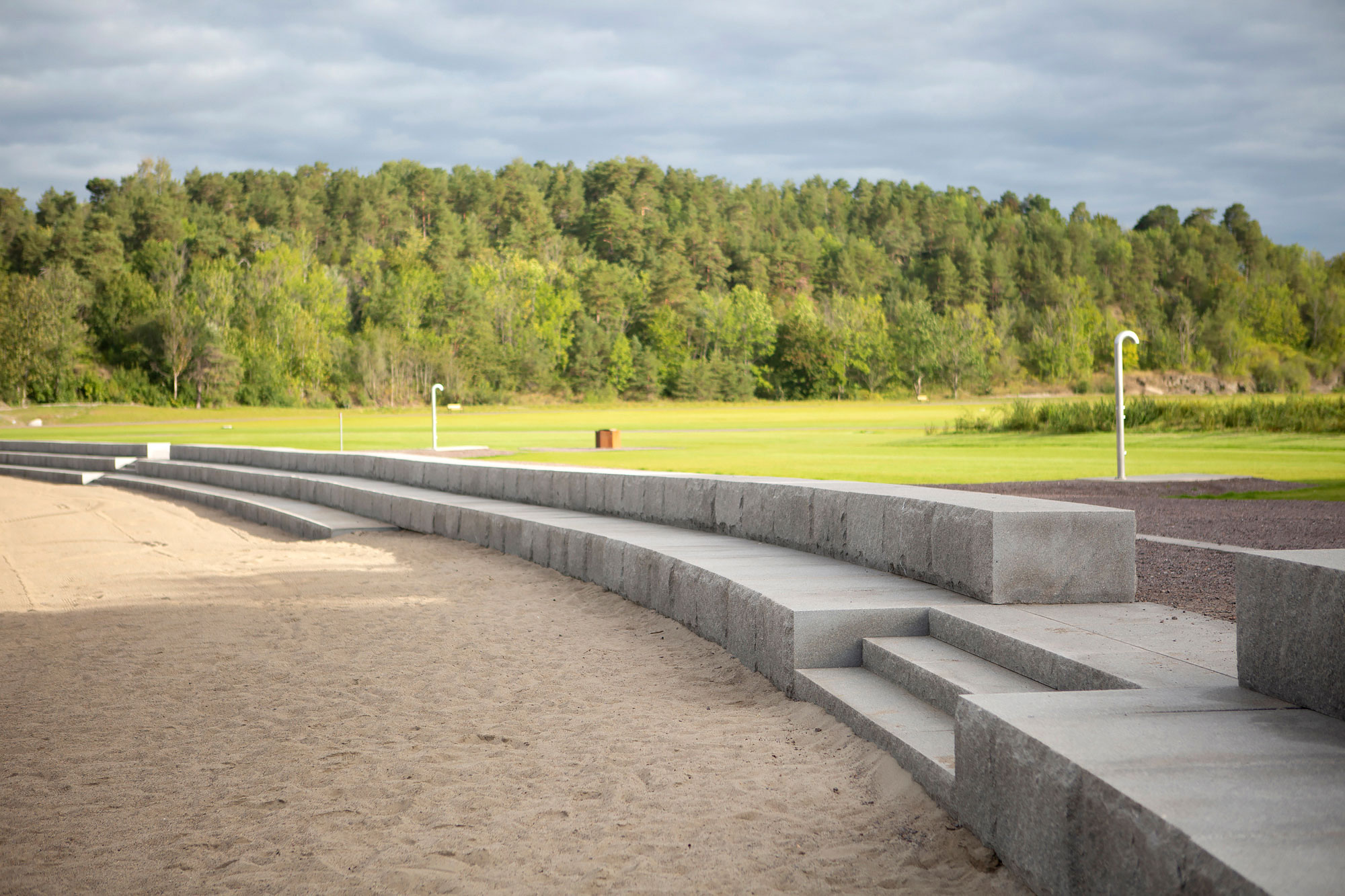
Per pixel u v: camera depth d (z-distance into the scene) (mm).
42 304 105188
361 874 3805
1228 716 3662
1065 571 6340
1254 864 2396
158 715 6219
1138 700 3928
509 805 4543
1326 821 2666
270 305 119812
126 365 116375
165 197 148000
